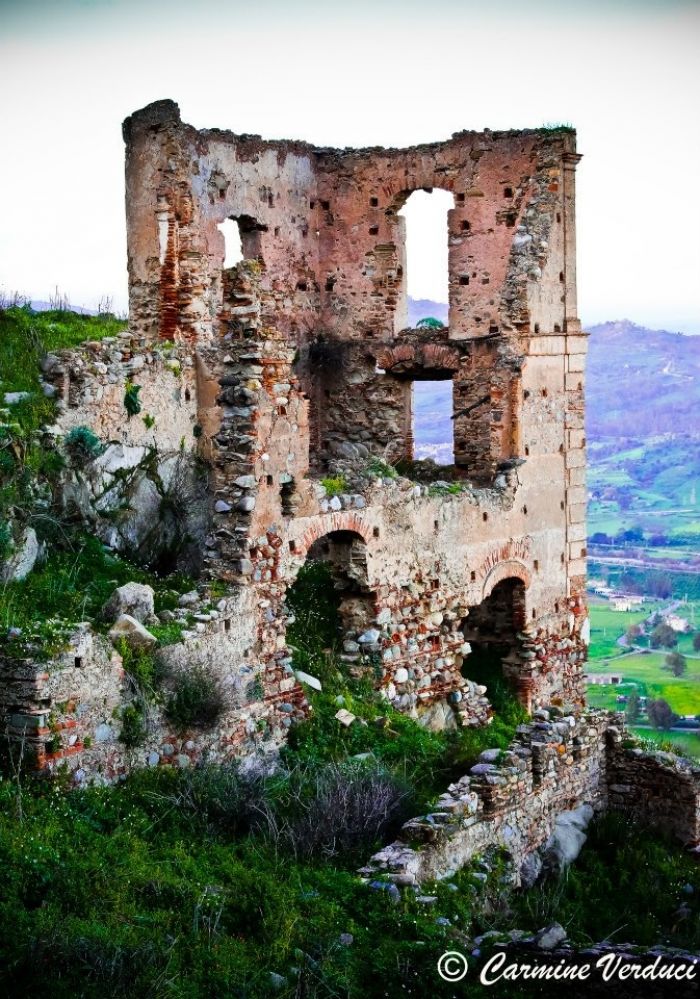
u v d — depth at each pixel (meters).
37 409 25.61
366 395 35.25
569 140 32.84
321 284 35.56
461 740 27.55
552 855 23.98
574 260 33.34
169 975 16.33
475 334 33.91
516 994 17.84
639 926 22.19
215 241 32.31
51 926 16.52
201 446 28.44
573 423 33.47
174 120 31.08
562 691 33.38
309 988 16.75
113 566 24.41
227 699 22.55
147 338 29.84
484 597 30.58
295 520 25.33
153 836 19.52
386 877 19.42
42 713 19.36
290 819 20.88
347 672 27.27
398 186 34.66
